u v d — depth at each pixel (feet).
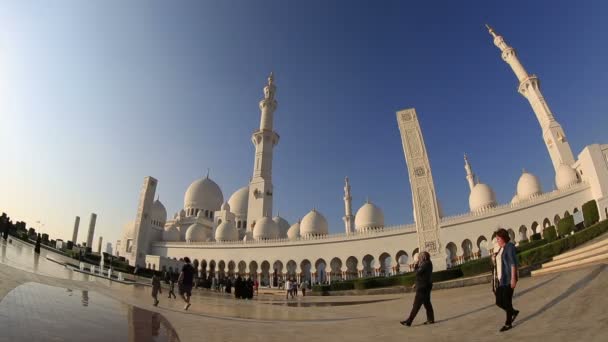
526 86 230.07
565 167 186.09
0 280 45.78
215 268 263.29
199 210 324.80
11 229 223.30
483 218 185.78
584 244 88.17
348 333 34.55
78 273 122.83
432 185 143.64
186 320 41.09
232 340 30.14
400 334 32.96
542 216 170.19
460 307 50.60
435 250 136.98
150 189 265.13
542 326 28.35
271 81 307.37
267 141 291.58
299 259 235.61
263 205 271.28
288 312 58.90
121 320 30.83
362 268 213.87
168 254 286.46
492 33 259.80
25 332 20.88
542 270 80.84
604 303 29.35
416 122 153.58
